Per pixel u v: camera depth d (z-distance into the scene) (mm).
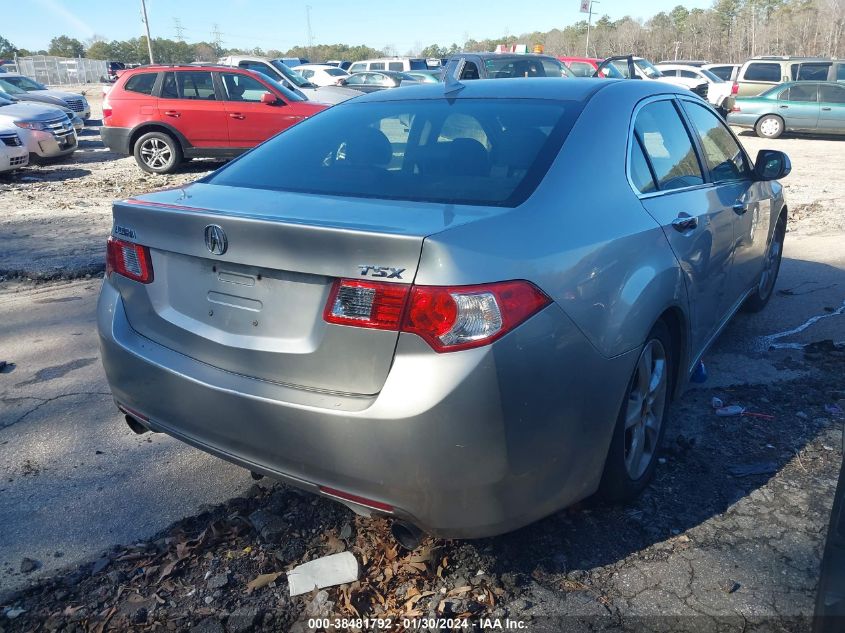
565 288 2205
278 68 16906
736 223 3711
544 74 14289
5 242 7230
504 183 2490
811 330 4754
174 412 2490
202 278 2420
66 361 4383
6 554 2596
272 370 2252
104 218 8484
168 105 11797
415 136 2916
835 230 7629
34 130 13078
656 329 2795
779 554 2551
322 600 2334
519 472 2135
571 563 2510
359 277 2049
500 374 2012
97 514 2834
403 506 2105
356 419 2047
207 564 2529
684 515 2777
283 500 2889
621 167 2789
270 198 2533
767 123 17922
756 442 3320
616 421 2471
